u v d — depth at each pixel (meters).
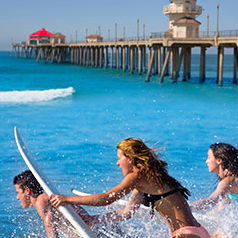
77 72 53.75
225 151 3.74
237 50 34.53
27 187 3.48
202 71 35.19
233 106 19.56
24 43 120.38
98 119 15.08
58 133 12.23
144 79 41.25
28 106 19.08
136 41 44.53
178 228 2.99
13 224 4.83
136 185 2.96
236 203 3.74
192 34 35.50
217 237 3.72
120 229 3.53
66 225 3.43
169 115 16.22
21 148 3.89
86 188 6.64
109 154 9.43
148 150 3.03
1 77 43.97
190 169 7.94
